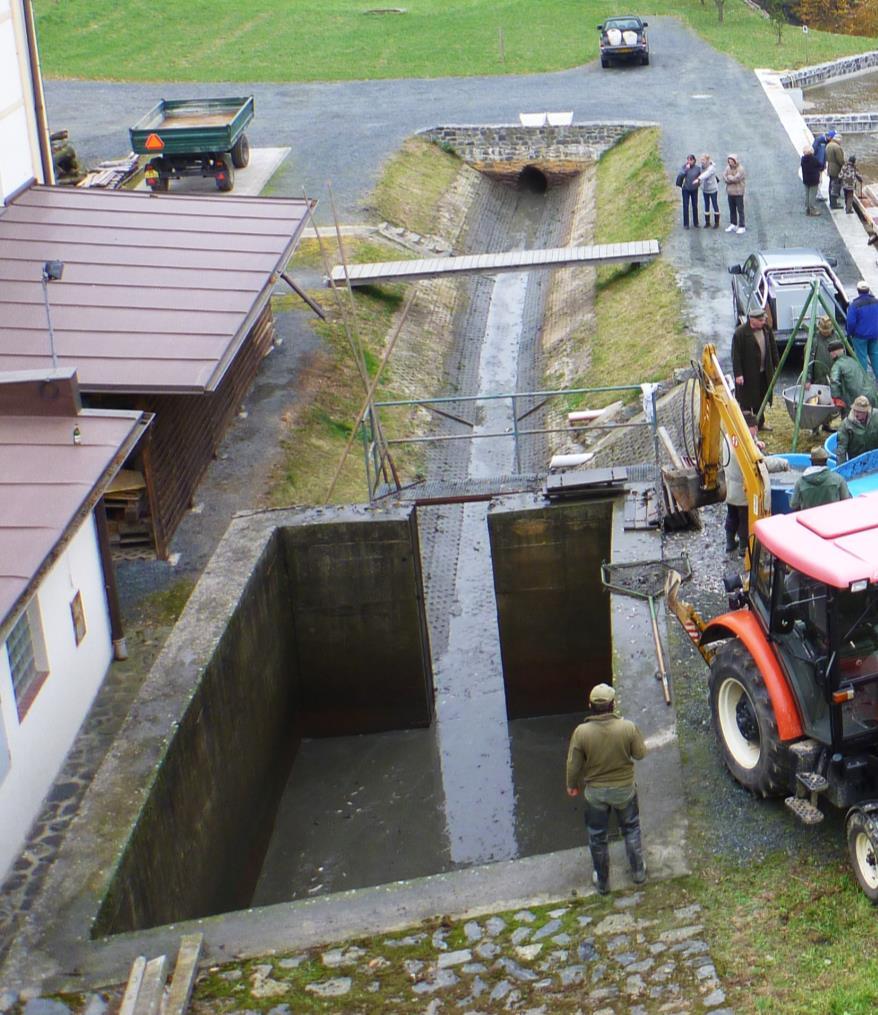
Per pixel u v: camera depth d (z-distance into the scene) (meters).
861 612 9.35
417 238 34.53
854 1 65.44
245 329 18.41
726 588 11.92
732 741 11.23
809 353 16.31
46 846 11.84
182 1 62.44
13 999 9.85
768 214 31.33
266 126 43.34
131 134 34.19
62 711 13.28
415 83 48.44
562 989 9.36
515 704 18.97
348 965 9.91
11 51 23.33
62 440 13.70
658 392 22.41
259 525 17.66
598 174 39.66
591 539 17.77
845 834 10.50
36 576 11.26
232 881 14.69
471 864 15.57
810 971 9.02
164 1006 9.60
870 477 13.02
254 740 16.23
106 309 18.75
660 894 10.17
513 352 30.11
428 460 24.14
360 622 18.23
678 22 57.84
